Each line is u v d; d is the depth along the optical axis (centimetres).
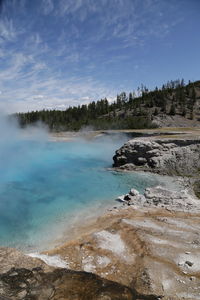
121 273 957
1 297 765
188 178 2731
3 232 1536
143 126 7919
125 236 1284
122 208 1773
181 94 11400
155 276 924
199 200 1900
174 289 852
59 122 10212
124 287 862
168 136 3881
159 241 1202
